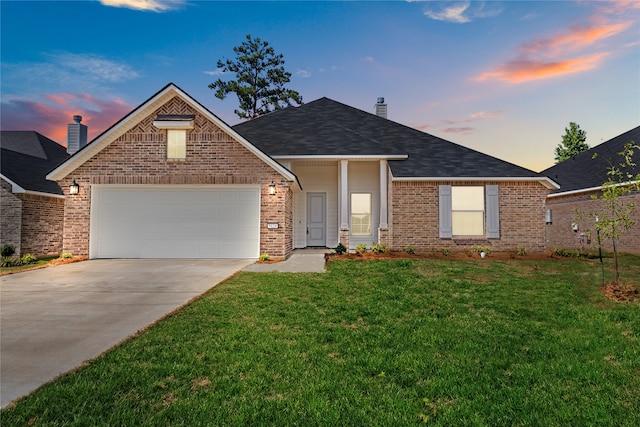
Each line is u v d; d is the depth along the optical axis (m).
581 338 4.85
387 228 14.52
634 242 15.20
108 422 2.85
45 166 17.75
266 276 9.13
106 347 4.50
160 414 2.96
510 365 4.02
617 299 6.75
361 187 15.89
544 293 7.32
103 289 7.81
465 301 6.74
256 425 2.82
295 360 4.06
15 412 2.98
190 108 12.81
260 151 12.54
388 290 7.59
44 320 5.63
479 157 15.34
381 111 19.52
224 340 4.66
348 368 3.88
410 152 15.52
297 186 14.06
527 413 3.03
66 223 12.68
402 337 4.88
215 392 3.34
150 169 12.69
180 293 7.41
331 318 5.69
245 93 33.09
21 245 14.16
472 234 14.33
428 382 3.57
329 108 18.75
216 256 12.75
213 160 12.67
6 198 14.15
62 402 3.15
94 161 12.75
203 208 12.87
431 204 14.07
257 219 12.76
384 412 3.03
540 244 13.96
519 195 14.08
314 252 14.53
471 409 3.09
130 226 12.87
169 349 4.37
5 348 4.47
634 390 3.46
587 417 2.97
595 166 19.55
